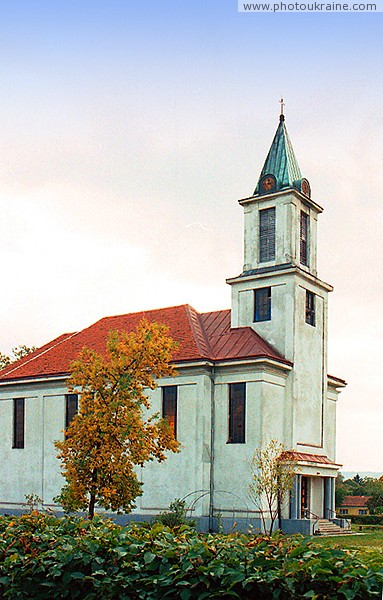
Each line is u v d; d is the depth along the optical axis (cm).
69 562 839
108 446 2745
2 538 934
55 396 4600
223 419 3912
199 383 3938
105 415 2747
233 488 3800
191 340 4156
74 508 2811
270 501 3494
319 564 714
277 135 4547
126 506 2822
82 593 833
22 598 843
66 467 2769
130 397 2806
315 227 4528
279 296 4175
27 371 4781
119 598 795
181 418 3972
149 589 792
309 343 4266
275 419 3919
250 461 3766
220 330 4375
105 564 825
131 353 2855
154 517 3762
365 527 4700
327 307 4509
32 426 4691
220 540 830
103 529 900
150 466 4038
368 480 12331
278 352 4116
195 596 759
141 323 3042
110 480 2752
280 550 767
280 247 4259
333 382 4622
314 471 4016
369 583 686
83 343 4853
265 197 4344
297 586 722
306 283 4275
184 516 3622
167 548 813
